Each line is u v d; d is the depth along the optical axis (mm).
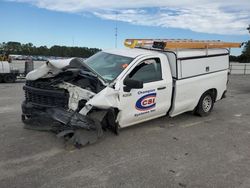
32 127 6277
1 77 23219
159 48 7191
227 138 6750
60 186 4246
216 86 8688
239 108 10430
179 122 7938
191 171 4902
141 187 4301
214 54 8461
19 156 5246
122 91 6039
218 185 4449
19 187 4188
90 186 4281
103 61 6859
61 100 5719
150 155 5523
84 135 5707
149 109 6727
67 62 5848
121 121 6285
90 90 5797
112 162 5137
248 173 4898
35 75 5965
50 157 5246
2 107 9320
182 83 7379
